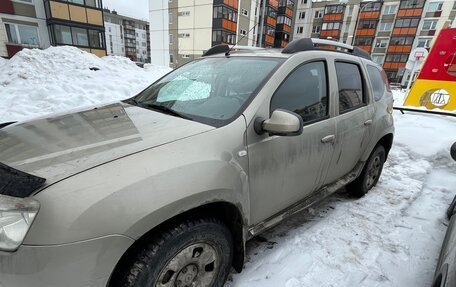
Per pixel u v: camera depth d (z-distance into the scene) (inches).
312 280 82.5
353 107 111.7
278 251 94.5
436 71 304.5
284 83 82.7
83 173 49.6
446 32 292.5
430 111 299.0
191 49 1307.8
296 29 1947.6
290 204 93.5
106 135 63.7
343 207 127.3
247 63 91.8
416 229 113.0
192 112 79.4
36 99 245.3
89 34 880.9
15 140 62.2
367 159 130.0
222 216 72.9
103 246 47.3
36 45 799.1
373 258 94.1
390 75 1769.2
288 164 82.9
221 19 1182.3
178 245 58.5
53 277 45.0
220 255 69.4
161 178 54.2
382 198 138.3
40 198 45.4
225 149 66.4
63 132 65.7
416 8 1608.0
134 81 351.6
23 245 43.8
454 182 162.9
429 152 197.6
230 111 75.2
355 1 1755.7
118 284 54.2
